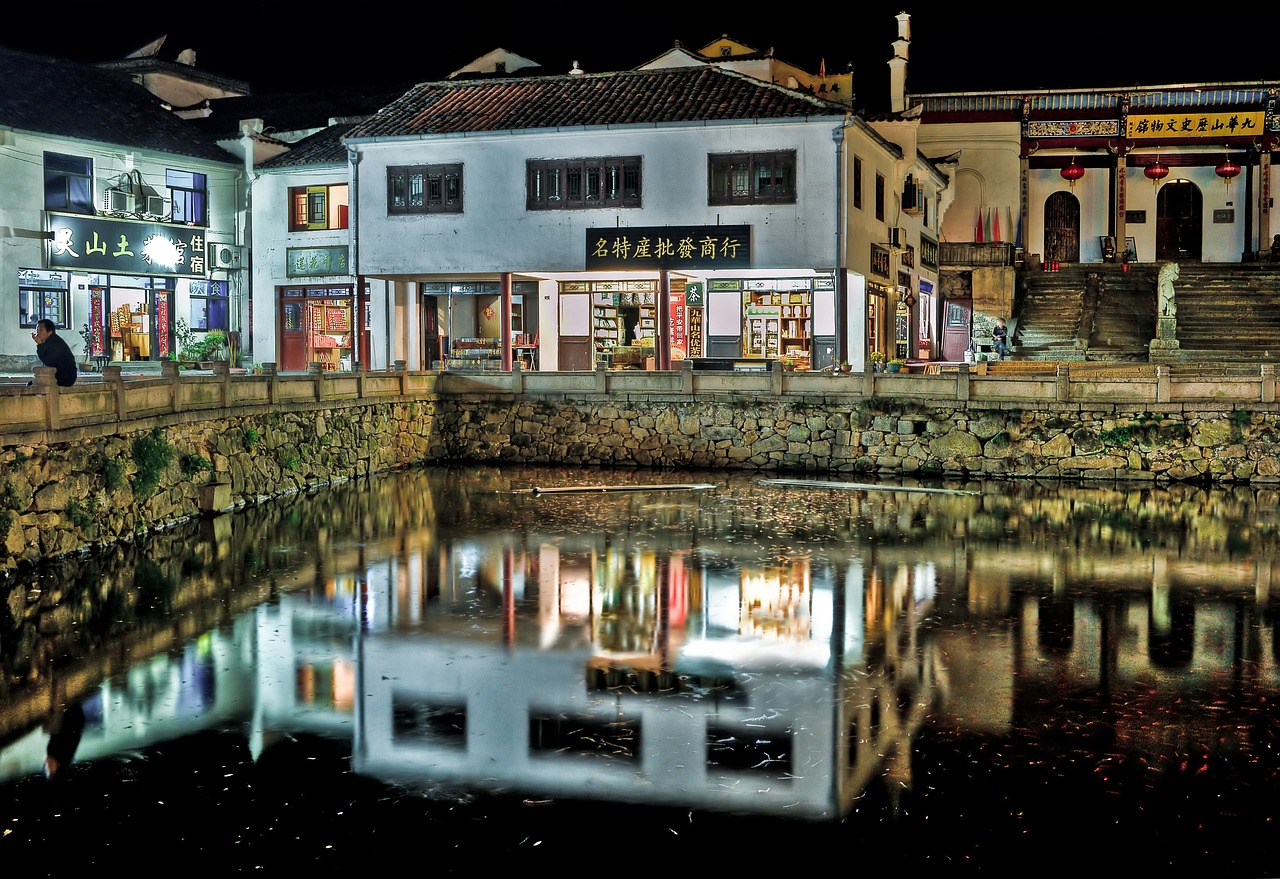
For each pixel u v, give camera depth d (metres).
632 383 28.12
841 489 24.34
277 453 23.27
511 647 13.07
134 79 41.75
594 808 8.96
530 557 17.67
